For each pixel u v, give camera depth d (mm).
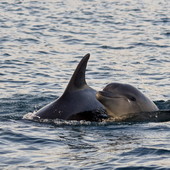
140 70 58156
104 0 135125
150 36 82125
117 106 36531
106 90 37094
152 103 38094
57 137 31516
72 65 60594
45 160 27344
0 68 57156
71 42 75812
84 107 35719
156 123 34844
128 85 37844
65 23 94062
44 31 84438
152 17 104500
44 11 109375
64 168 26125
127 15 107188
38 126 34062
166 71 57594
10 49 68500
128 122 35219
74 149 29109
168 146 29203
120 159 27281
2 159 27578
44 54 66375
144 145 29484
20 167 26328
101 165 26484
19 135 31906
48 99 43562
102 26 92188
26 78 53000
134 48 72062
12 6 115188
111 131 32875
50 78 53438
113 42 76562
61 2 126938
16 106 40375
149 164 26453
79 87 36531
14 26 88125
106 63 61750
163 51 69875
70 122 34812
